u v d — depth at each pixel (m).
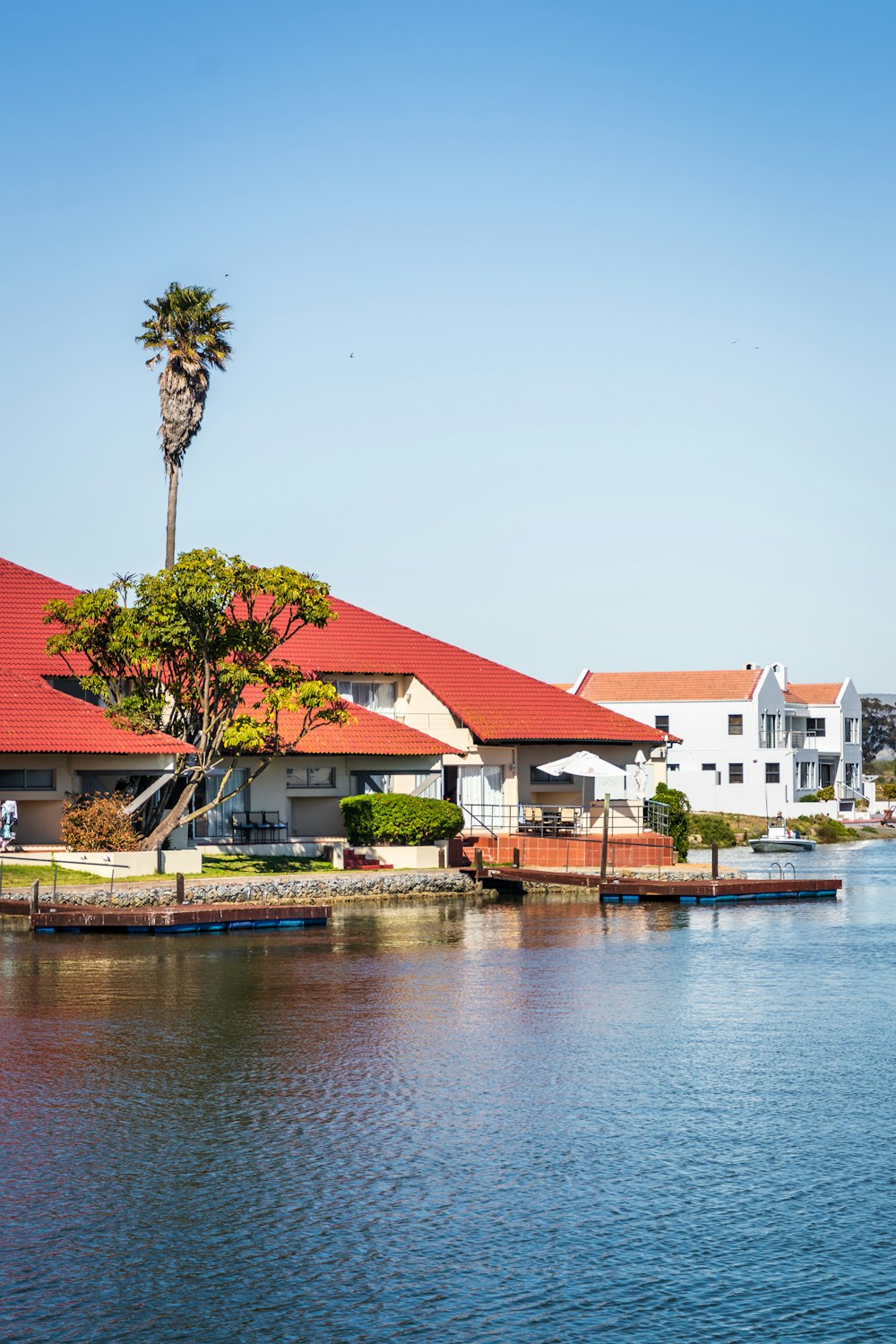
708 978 32.25
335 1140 18.97
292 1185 17.19
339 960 34.75
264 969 33.06
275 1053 24.03
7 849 45.91
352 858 51.81
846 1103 20.88
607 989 30.56
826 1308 13.83
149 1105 20.67
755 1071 22.88
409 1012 27.83
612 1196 16.83
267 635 47.62
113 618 47.12
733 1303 13.97
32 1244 15.41
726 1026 26.58
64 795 47.78
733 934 40.53
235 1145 18.72
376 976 32.22
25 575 59.31
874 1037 25.58
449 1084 21.94
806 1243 15.40
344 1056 23.78
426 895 50.44
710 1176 17.53
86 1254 15.14
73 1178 17.42
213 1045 24.67
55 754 46.97
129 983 31.09
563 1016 27.45
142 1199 16.70
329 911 42.47
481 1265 14.85
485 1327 13.49
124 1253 15.17
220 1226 15.89
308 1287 14.35
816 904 49.62
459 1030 26.12
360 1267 14.80
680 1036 25.66
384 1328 13.48
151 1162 18.02
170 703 50.91
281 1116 20.03
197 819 52.38
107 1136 19.11
